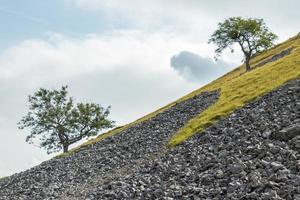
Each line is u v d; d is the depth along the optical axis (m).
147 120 70.31
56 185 37.50
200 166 24.41
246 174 18.69
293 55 81.00
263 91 49.69
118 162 42.56
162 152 39.97
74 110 95.88
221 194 17.45
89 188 33.03
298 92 37.69
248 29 109.12
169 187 21.48
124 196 23.27
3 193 39.56
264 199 14.79
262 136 26.17
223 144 29.20
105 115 98.56
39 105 94.75
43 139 95.19
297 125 23.56
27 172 51.19
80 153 57.81
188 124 50.31
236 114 42.28
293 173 17.00
